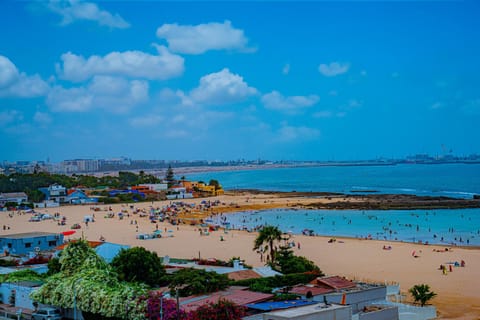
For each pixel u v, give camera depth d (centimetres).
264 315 4253
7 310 5291
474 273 8750
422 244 12306
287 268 6944
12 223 17362
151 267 6116
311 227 15900
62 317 5022
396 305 5803
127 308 4500
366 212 19500
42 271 6731
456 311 6203
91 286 4844
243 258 10281
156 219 18162
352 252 11119
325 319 4322
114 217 19012
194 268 6706
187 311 4478
